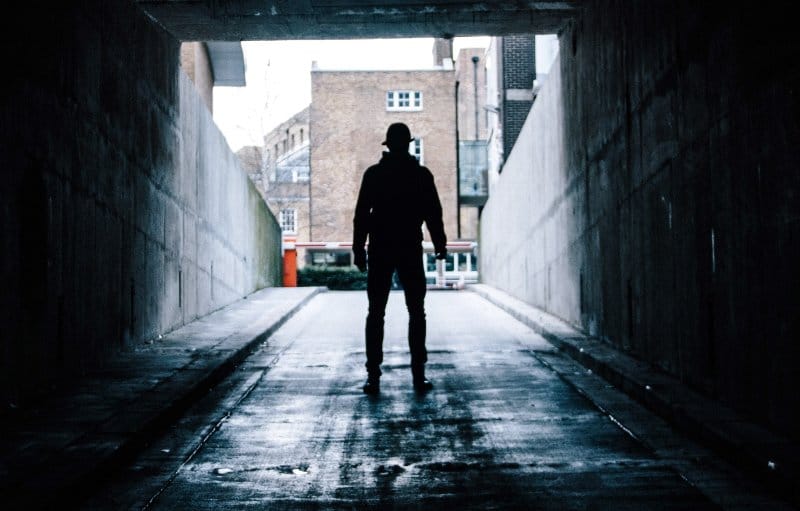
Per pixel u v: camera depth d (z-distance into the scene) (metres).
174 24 10.96
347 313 15.98
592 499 4.34
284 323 13.84
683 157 6.73
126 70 8.95
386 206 7.49
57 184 6.77
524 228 17.05
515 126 26.86
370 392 7.42
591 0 10.35
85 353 7.53
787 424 4.86
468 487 4.60
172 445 5.57
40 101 6.39
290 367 8.98
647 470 4.86
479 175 45.03
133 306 9.23
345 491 4.55
